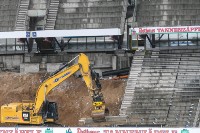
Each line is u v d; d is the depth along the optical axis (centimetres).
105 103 19812
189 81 19700
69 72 18425
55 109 18538
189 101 19112
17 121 18488
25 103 18750
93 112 18412
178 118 18675
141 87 19862
